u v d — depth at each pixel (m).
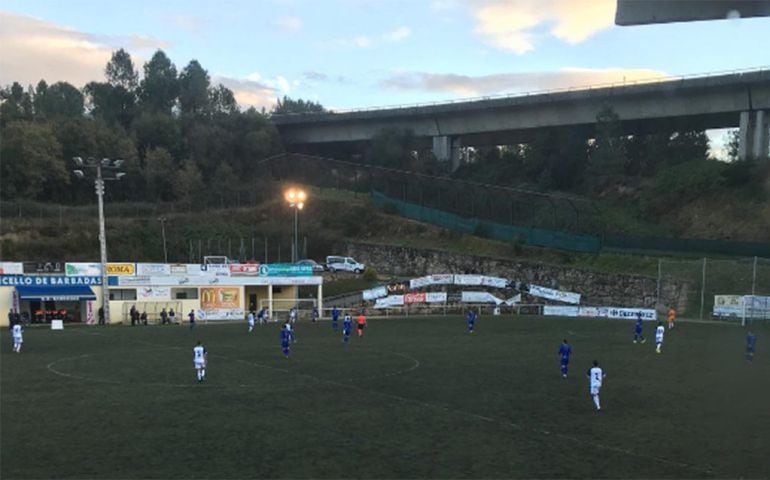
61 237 90.38
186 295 65.81
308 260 85.81
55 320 58.50
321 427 21.25
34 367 34.03
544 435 20.39
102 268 60.88
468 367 34.28
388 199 100.44
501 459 17.77
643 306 68.38
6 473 16.41
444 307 72.06
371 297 71.50
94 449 18.58
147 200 112.94
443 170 106.38
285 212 103.25
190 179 112.06
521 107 98.81
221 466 16.98
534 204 90.81
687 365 35.44
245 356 38.41
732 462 17.67
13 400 25.55
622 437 20.20
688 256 71.88
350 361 36.44
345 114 115.94
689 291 66.25
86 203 109.31
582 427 21.47
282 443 19.25
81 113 138.00
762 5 6.06
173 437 19.92
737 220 75.44
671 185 85.31
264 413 23.30
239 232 97.94
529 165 102.69
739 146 85.06
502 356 38.56
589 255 77.25
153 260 90.88
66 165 109.56
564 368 31.53
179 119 131.62
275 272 68.62
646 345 44.28
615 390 28.03
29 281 59.88
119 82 149.25
